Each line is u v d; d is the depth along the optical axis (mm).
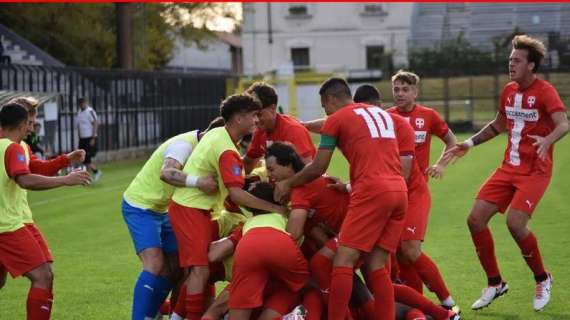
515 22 99000
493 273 13438
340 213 11555
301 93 78125
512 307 13602
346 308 10914
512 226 13242
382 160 10992
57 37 71062
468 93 75812
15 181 11586
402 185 11070
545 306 13539
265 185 11375
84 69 46375
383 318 11141
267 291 11328
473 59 83062
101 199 30922
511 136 13570
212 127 12141
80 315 13617
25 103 12250
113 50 72875
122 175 40906
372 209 10828
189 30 80562
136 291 11906
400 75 13984
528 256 13273
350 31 103375
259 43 104375
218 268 11922
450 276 15992
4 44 62500
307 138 12539
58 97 42031
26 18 69188
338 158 47219
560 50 81062
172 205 11711
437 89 76312
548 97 13086
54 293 15219
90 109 37406
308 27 103562
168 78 57656
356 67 103688
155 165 12211
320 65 104000
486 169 39188
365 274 11344
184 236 11523
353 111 11219
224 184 11367
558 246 18656
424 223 12906
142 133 53906
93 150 37500
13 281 16703
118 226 24031
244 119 11492
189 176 11508
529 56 13211
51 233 22750
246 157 13023
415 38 100000
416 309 11898
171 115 58250
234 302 10828
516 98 13422
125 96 51594
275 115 12461
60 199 31000
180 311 11836
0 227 11594
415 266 12773
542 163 13312
